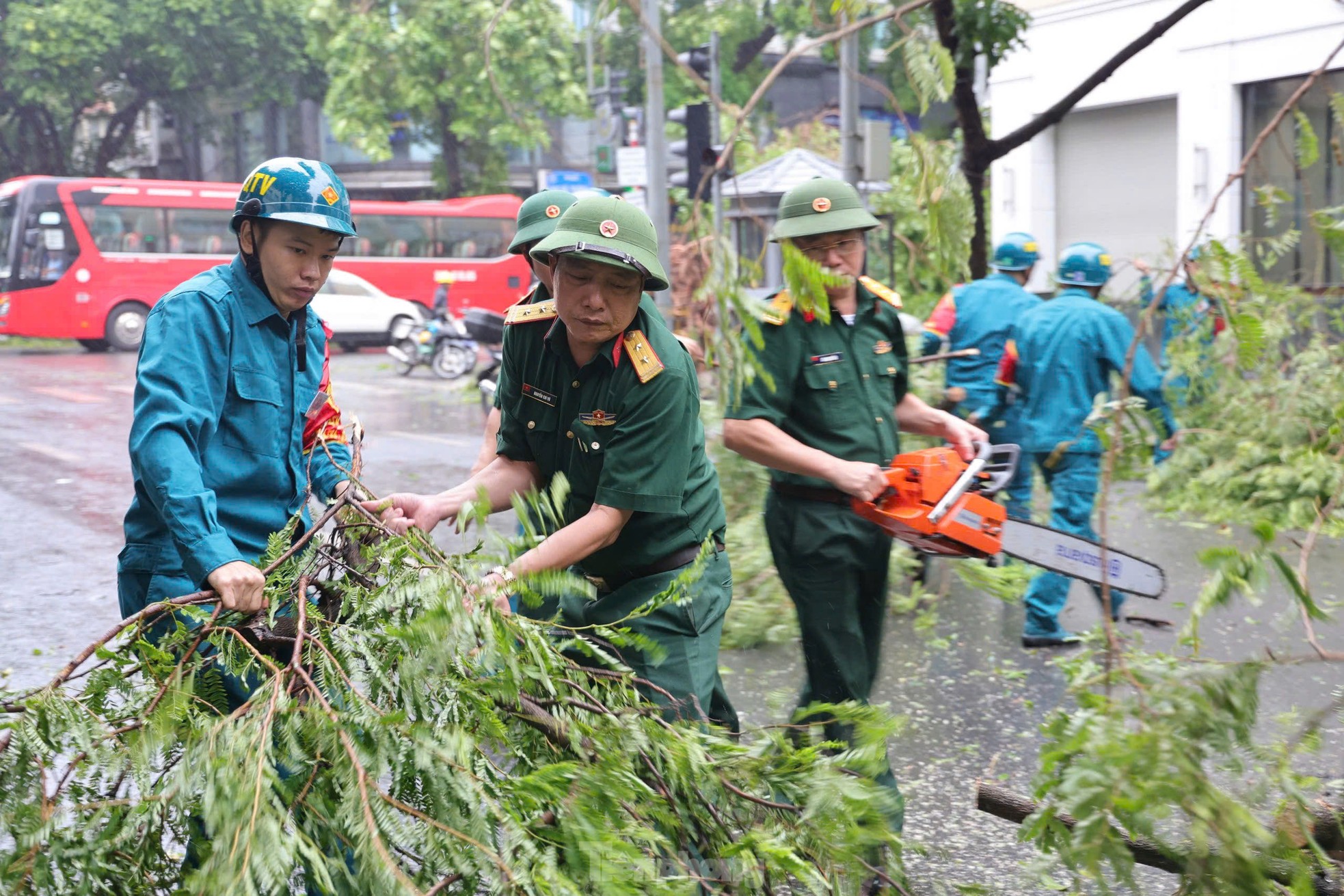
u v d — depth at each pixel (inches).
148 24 1157.7
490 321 717.9
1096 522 306.5
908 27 119.5
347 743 72.6
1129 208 537.6
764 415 134.4
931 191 119.3
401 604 82.8
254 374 106.4
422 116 1125.7
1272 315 281.9
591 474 115.3
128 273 920.3
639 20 109.0
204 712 86.2
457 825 71.4
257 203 104.2
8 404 586.6
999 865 137.1
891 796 130.6
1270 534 89.4
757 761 96.0
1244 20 479.2
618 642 99.0
